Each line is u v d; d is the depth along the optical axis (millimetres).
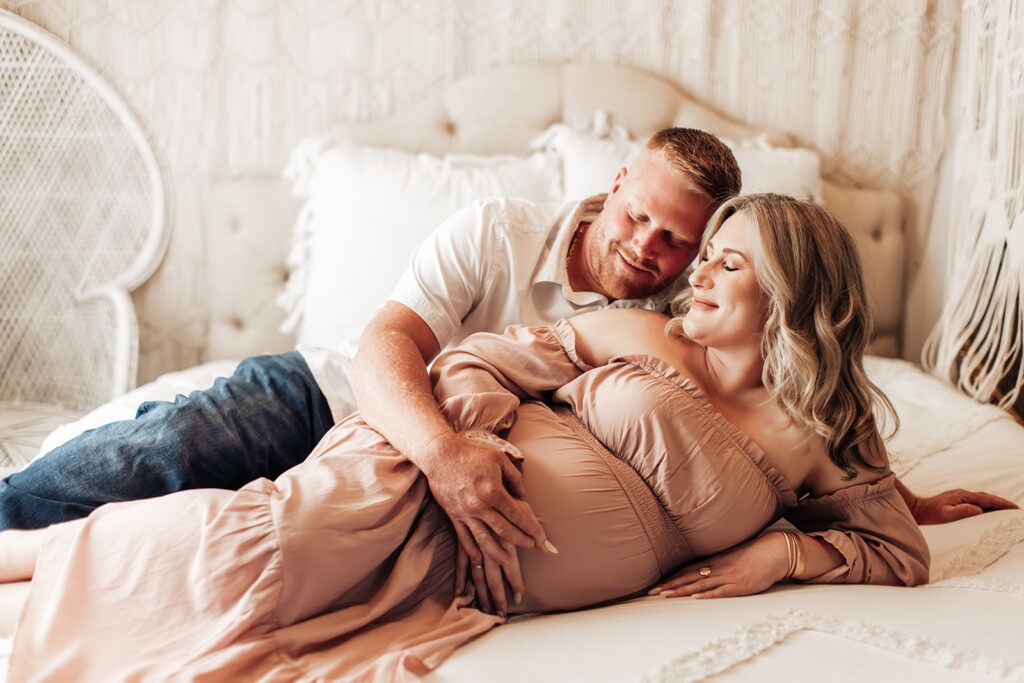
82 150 2359
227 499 1041
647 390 1163
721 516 1169
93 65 2342
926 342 2377
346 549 1008
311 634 978
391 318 1436
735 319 1168
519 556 1113
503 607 1111
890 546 1239
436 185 2215
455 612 1077
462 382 1236
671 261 1427
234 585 972
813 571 1224
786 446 1205
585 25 2500
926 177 2543
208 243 2443
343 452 1159
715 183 1347
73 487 1248
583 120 2463
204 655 927
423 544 1114
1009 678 904
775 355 1162
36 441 1930
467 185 2229
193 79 2391
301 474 1091
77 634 959
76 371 2365
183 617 968
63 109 2336
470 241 1497
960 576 1298
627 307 1557
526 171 2301
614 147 2316
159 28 2359
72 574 988
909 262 2582
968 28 2352
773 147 2473
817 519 1296
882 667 936
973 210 2145
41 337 2363
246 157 2443
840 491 1241
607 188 2262
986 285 2086
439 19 2451
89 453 1273
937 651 959
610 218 1436
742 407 1224
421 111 2455
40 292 2363
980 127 2162
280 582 971
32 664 940
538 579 1122
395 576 1062
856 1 2484
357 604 1050
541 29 2494
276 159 2455
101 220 2391
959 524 1465
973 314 2146
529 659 955
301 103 2443
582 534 1126
